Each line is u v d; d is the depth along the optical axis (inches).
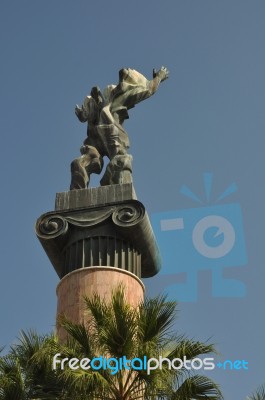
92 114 1210.6
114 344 751.1
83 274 996.6
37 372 768.3
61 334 898.7
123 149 1159.6
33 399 751.1
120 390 730.2
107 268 999.6
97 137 1187.3
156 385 726.5
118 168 1117.1
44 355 759.7
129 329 753.0
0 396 759.7
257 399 788.0
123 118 1218.6
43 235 1047.6
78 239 1037.8
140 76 1256.2
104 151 1179.9
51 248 1056.8
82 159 1143.0
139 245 1055.0
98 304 793.6
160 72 1279.5
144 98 1240.2
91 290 976.9
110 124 1176.8
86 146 1172.5
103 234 1034.7
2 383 760.3
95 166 1149.7
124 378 756.0
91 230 1042.7
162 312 772.6
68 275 1004.6
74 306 965.2
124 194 1067.9
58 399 738.8
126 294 988.6
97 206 1059.3
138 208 1045.2
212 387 739.4
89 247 1025.5
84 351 763.4
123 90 1223.5
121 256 1024.2
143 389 739.4
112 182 1111.0
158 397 729.0
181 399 732.7
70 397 730.2
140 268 1056.8
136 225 1027.3
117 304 780.0
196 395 740.0
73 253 1030.4
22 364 784.9
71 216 1058.1
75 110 1233.4
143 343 756.0
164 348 764.6
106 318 769.6
